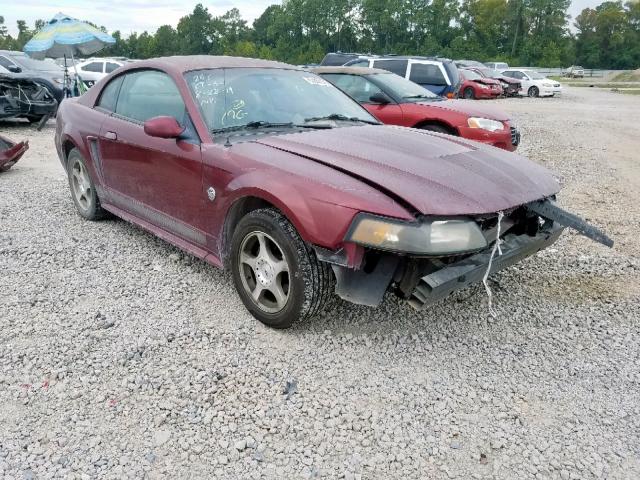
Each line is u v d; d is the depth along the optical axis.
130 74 4.60
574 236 5.28
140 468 2.34
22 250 4.57
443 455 2.45
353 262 2.86
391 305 3.74
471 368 3.09
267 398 2.79
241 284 3.48
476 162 3.40
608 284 4.21
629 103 24.20
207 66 4.12
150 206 4.25
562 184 3.76
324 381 2.93
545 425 2.65
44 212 5.65
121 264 4.34
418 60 12.27
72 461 2.37
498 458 2.45
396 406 2.76
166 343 3.23
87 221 5.37
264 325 3.44
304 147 3.40
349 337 3.33
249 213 3.30
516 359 3.18
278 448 2.47
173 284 4.00
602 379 3.01
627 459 2.44
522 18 109.19
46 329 3.36
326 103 4.36
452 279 2.86
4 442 2.46
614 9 113.75
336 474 2.34
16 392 2.79
